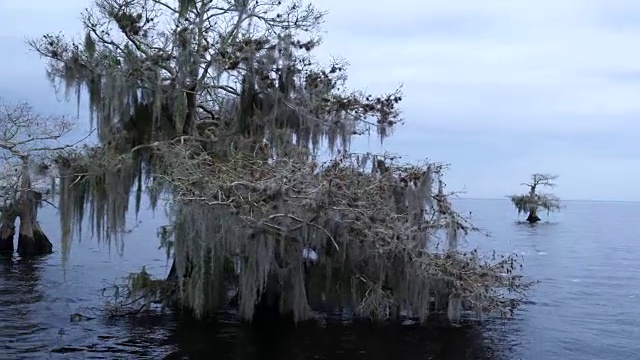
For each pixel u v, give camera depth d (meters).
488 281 14.80
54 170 14.88
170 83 15.25
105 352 12.38
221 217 12.33
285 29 17.14
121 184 14.34
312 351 12.64
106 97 14.84
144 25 15.77
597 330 15.42
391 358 12.39
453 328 14.62
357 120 17.17
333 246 13.86
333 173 13.62
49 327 14.29
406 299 14.30
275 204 12.52
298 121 16.34
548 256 34.47
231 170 13.27
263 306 14.61
